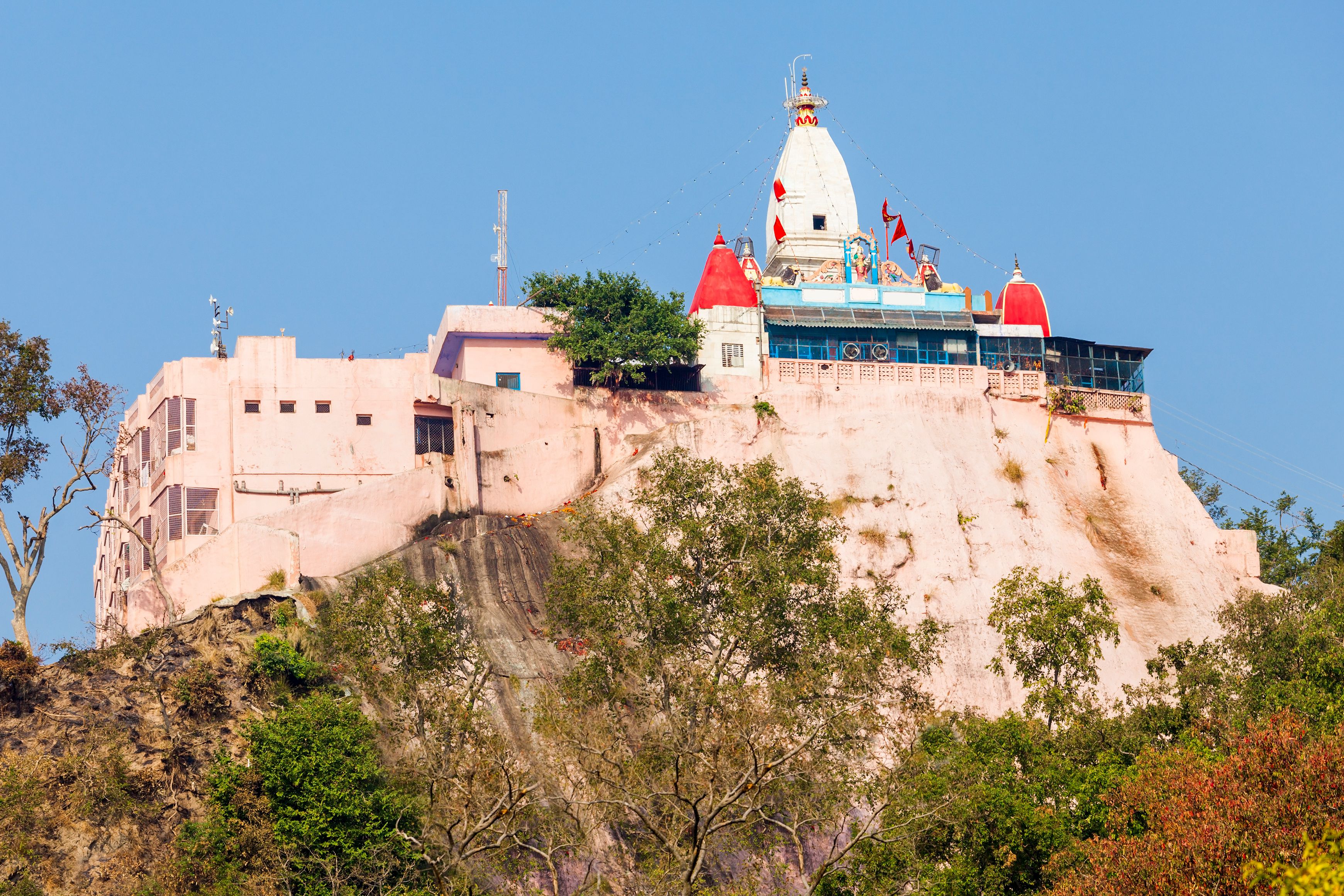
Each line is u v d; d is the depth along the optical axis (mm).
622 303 191000
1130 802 109125
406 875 117250
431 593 134750
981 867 112438
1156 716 132625
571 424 185375
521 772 108375
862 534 178375
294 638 145000
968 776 115812
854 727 115375
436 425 177875
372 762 123000
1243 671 142125
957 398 195000
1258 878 69875
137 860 119625
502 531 167875
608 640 126562
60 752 128625
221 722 134750
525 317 191500
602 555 135625
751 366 198250
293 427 173500
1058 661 136750
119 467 189375
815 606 132875
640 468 175750
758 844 121312
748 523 138500
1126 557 189125
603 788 111500
